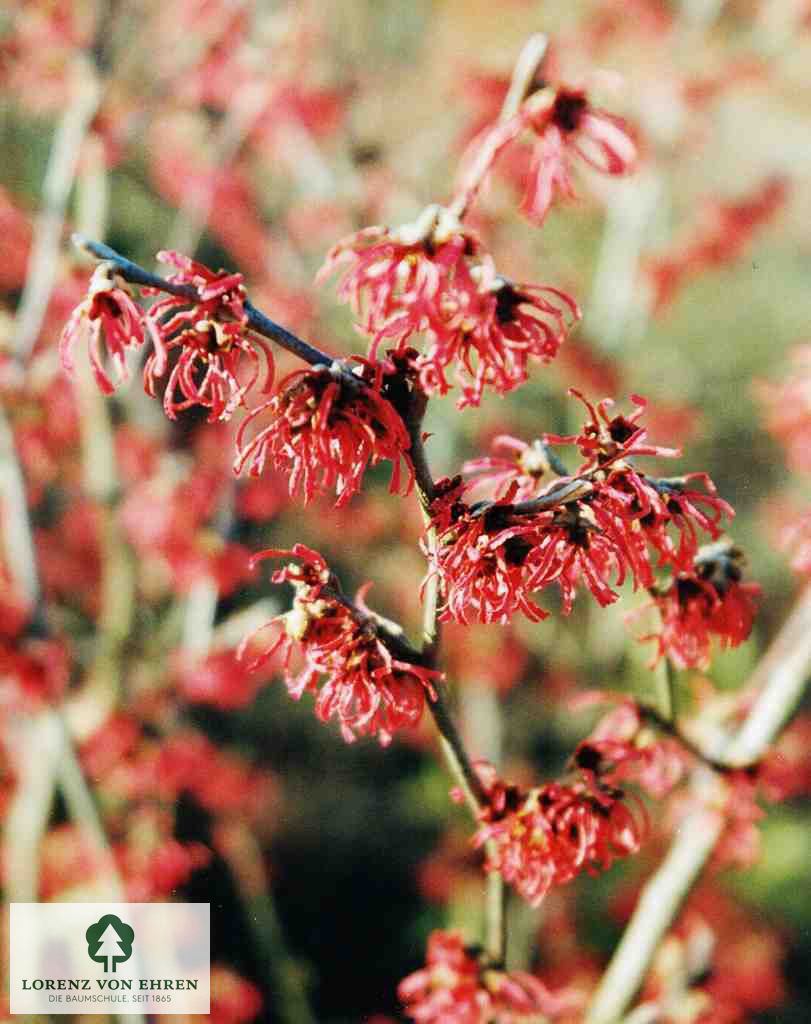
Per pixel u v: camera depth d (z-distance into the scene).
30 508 4.94
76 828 5.18
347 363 1.91
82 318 1.76
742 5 8.05
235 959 7.00
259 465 1.85
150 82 6.32
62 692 4.70
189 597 5.80
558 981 6.50
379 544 7.55
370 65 7.45
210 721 7.42
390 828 8.89
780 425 4.11
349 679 2.04
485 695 7.38
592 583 1.89
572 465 7.15
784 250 11.74
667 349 10.63
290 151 6.93
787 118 8.20
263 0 6.48
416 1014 2.79
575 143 1.84
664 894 3.89
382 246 1.73
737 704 3.67
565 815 2.26
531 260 7.30
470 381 1.83
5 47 5.54
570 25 7.73
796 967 7.39
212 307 1.79
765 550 9.78
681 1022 3.80
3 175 7.66
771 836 8.30
